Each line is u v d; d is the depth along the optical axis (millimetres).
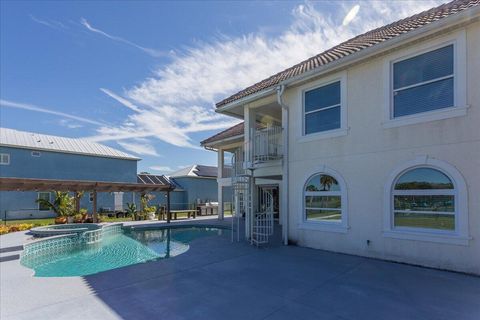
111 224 18094
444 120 7500
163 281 6766
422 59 8062
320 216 10211
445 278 6707
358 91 9305
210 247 10891
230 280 6773
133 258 11305
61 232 15156
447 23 7172
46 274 9117
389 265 7887
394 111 8539
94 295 5922
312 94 10711
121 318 4848
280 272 7363
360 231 9016
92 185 19281
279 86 11039
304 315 4879
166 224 19922
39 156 26625
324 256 9031
